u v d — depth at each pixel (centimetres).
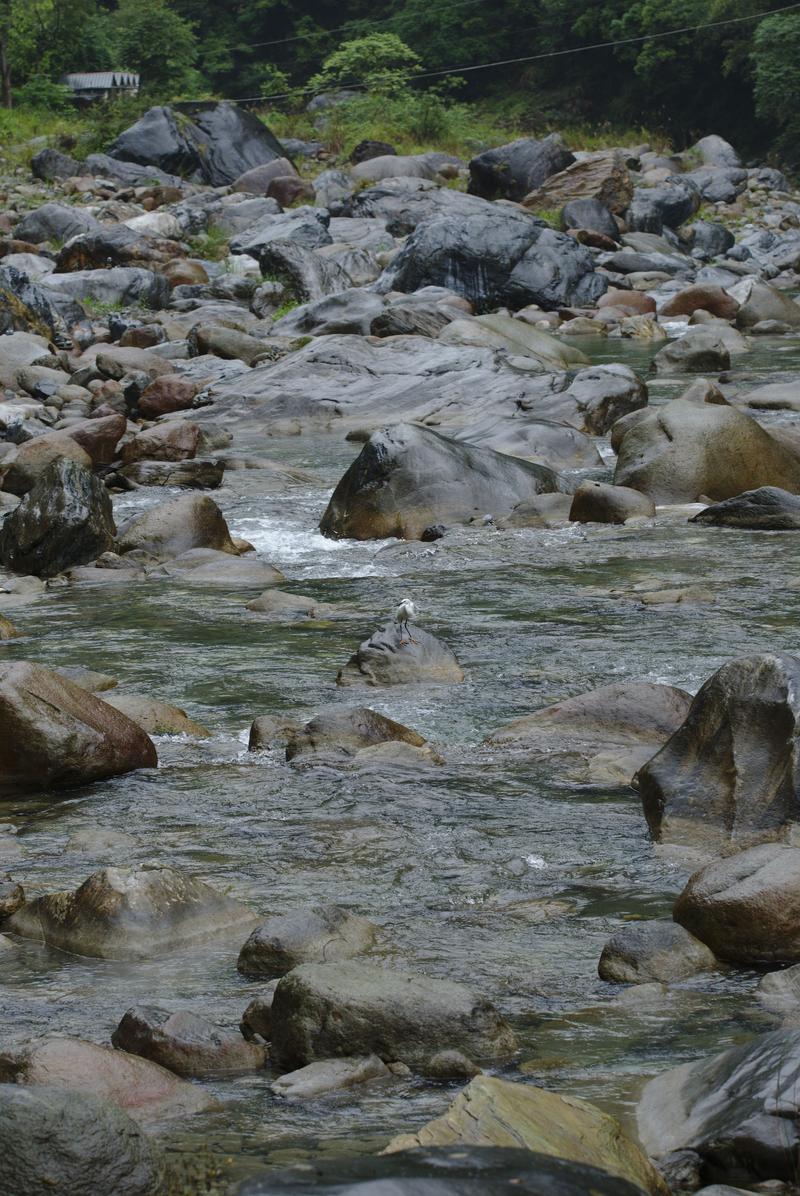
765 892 748
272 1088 596
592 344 4669
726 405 2600
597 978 729
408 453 2233
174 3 14100
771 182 8794
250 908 838
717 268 6328
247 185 7688
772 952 740
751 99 11394
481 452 2336
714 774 948
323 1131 549
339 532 2200
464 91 13125
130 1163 479
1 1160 466
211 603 1755
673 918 788
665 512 2214
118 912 797
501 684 1341
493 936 790
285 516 2361
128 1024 643
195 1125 558
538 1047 638
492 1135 491
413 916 824
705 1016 671
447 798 1042
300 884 881
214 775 1117
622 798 1034
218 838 972
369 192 7031
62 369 3944
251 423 3388
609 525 2152
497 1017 636
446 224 5481
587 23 12125
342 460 2902
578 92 12469
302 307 4766
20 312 4334
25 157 7831
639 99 11912
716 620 1550
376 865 912
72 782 1099
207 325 4322
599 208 6806
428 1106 574
